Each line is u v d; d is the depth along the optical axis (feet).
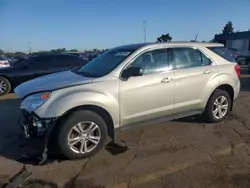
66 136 12.62
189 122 18.62
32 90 13.47
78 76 14.80
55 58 33.68
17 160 13.25
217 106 18.11
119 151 14.14
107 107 13.56
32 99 12.98
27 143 15.40
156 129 17.33
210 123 18.33
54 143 13.00
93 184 11.04
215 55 18.01
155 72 15.24
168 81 15.47
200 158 13.14
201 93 17.03
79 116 12.81
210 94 17.51
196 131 16.89
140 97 14.58
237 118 19.43
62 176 11.70
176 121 18.86
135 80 14.44
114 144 15.03
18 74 32.07
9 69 32.01
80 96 12.80
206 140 15.44
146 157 13.38
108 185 10.95
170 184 10.91
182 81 16.05
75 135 13.03
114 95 13.78
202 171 11.89
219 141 15.26
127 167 12.37
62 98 12.60
